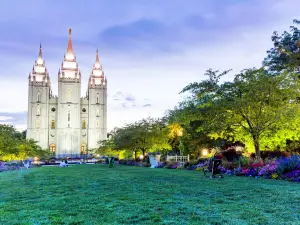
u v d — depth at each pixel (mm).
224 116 22297
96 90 125438
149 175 18016
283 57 27812
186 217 6332
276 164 16812
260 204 7688
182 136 41188
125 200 8484
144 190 10562
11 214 6824
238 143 35562
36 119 118062
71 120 118625
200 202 8031
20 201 8750
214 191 10070
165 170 25250
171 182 13234
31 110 118062
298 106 20766
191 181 13664
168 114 50906
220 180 14234
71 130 118000
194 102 32562
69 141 117125
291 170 15102
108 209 7250
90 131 122688
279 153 31047
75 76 121250
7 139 39719
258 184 12195
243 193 9562
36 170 30984
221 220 6035
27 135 116500
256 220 6004
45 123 118438
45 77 120562
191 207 7320
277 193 9422
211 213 6680
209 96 24344
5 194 10383
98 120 124188
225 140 37156
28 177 18875
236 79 22781
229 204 7711
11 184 14109
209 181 13625
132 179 15242
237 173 18750
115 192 10195
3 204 8172
